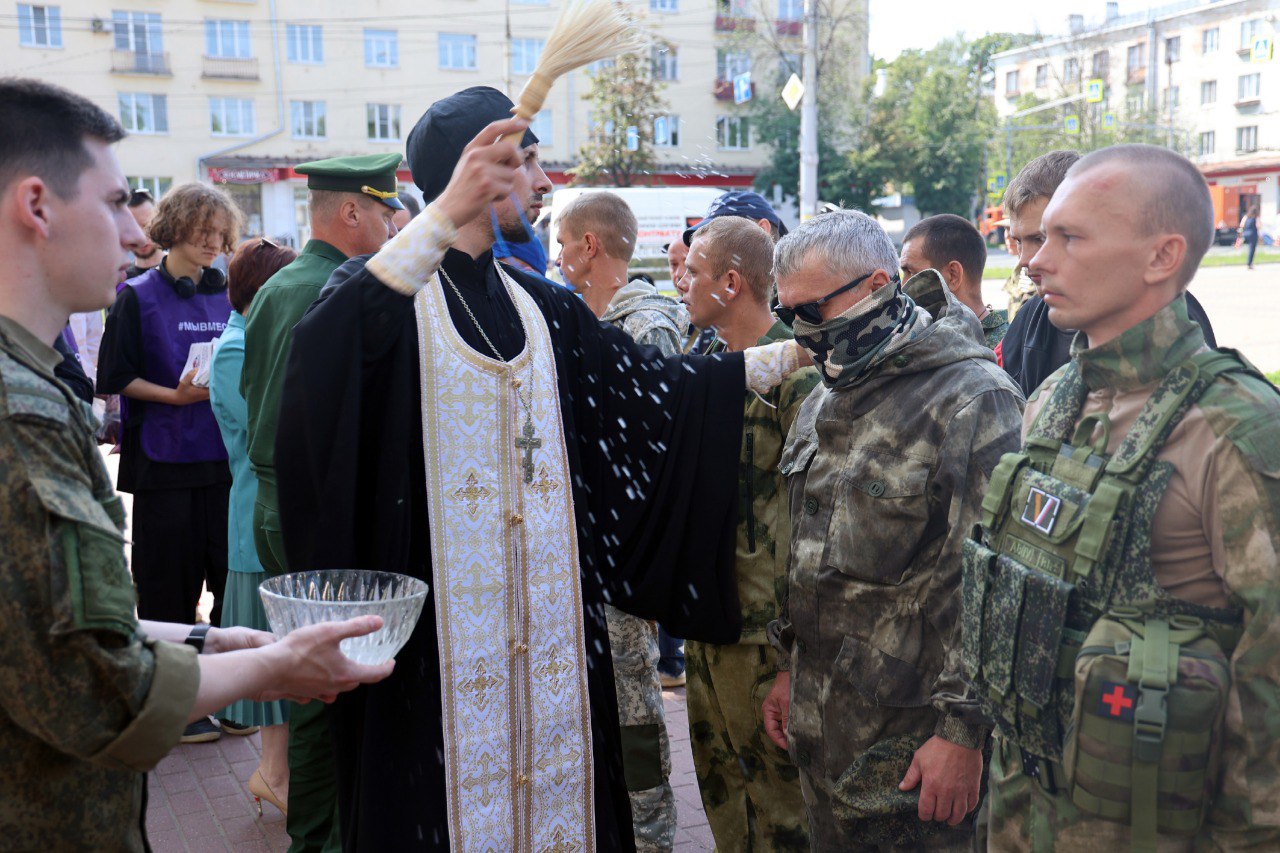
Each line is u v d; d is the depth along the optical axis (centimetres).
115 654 139
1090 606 167
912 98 3281
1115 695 157
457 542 224
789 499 266
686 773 425
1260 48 1791
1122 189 165
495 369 229
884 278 228
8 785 141
